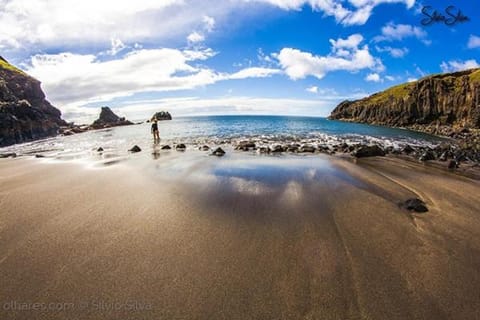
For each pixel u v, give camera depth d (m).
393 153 23.58
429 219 8.48
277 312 4.69
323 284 5.37
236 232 7.56
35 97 72.00
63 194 10.95
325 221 8.27
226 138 36.78
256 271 5.79
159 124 86.81
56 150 27.58
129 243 6.97
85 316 4.61
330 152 23.67
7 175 14.81
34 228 7.83
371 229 7.75
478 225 8.09
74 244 6.93
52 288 5.29
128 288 5.29
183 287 5.31
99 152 24.64
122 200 10.16
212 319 4.55
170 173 14.56
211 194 10.80
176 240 7.12
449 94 68.12
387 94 112.81
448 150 23.56
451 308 4.78
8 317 4.56
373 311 4.70
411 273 5.72
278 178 13.34
